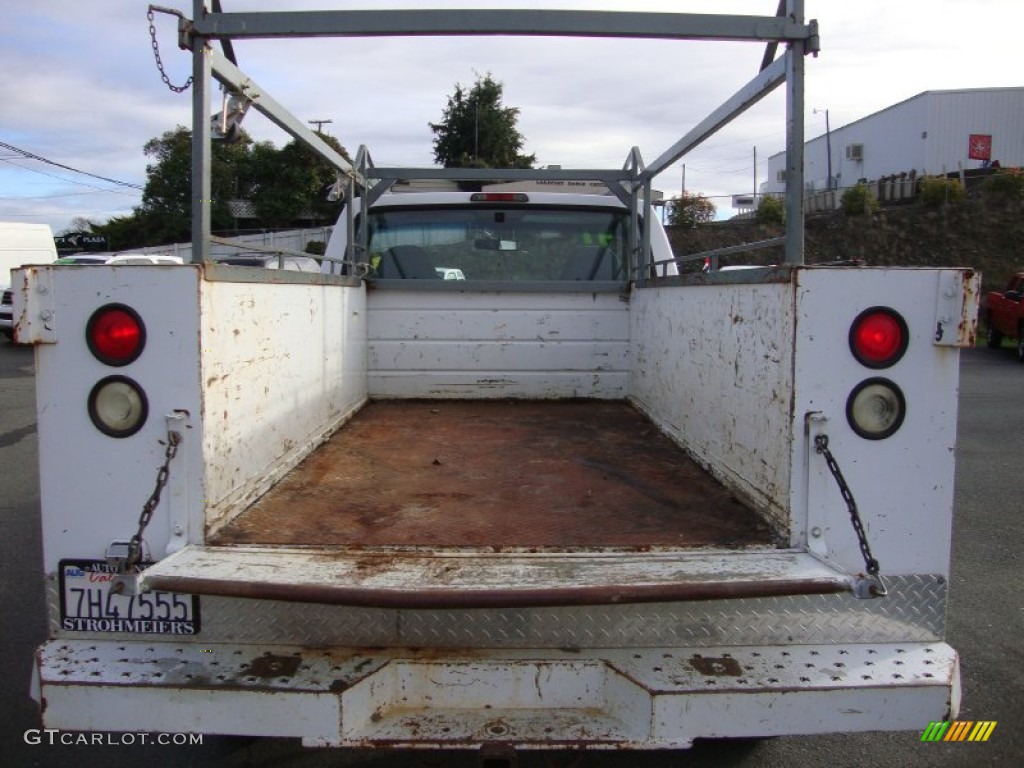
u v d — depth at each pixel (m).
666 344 3.62
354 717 1.92
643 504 2.59
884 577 2.09
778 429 2.21
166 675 1.95
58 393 2.03
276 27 2.39
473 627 2.02
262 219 39.75
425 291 4.45
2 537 5.34
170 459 2.04
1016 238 31.97
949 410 2.07
